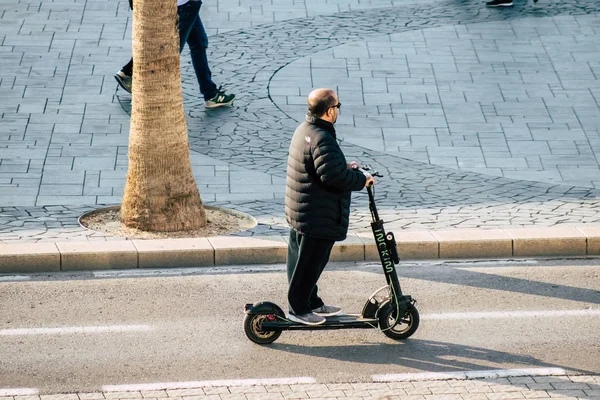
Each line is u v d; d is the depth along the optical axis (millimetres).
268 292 16859
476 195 21406
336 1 35094
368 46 30828
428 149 24109
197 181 21922
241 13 33562
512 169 23031
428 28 32469
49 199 20719
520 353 14672
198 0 25156
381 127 25328
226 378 13766
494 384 13695
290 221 14781
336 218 14625
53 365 14008
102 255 17703
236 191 21453
